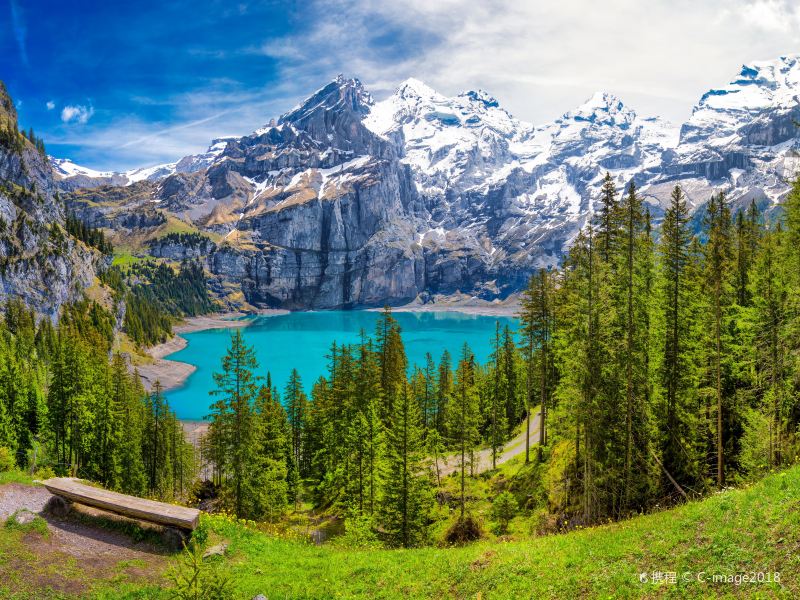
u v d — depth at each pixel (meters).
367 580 19.86
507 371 69.12
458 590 18.03
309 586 19.23
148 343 195.25
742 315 33.12
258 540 23.00
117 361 70.50
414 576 19.73
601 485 31.59
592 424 31.11
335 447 53.50
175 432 75.50
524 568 18.14
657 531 17.67
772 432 29.03
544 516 36.09
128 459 57.59
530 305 51.25
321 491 59.03
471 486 48.16
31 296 144.88
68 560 18.00
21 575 16.55
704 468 32.88
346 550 25.61
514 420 74.00
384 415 53.44
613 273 34.12
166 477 68.44
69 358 54.44
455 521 38.34
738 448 34.38
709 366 34.22
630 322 30.69
